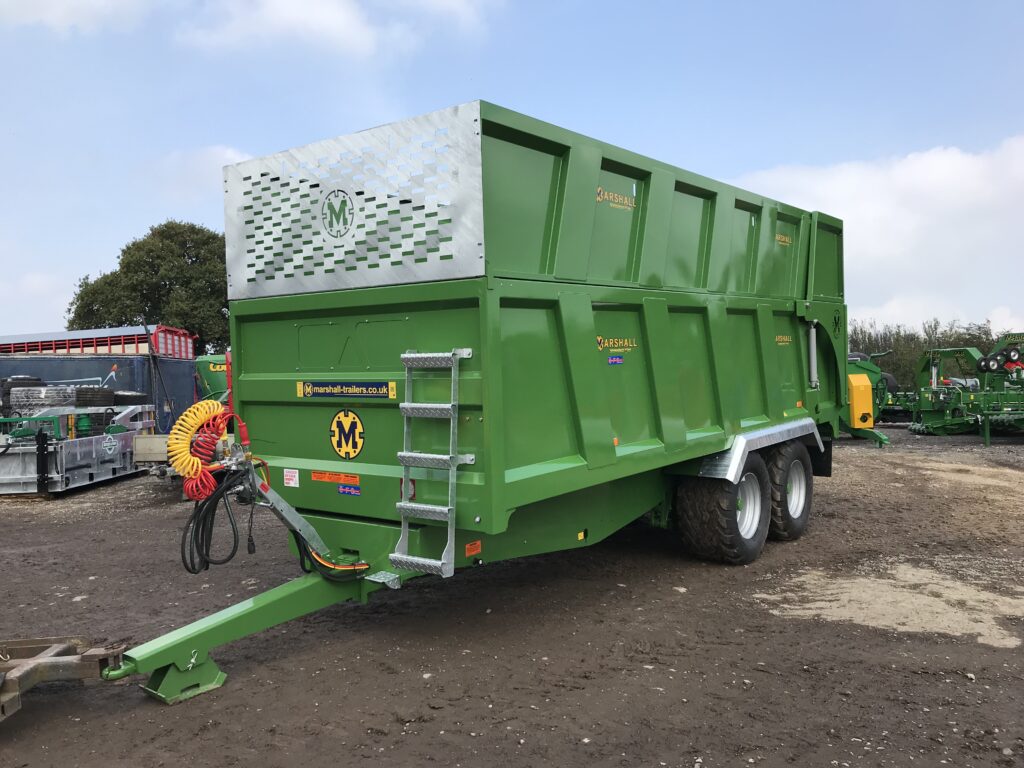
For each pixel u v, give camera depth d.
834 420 8.73
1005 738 3.40
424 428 4.19
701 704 3.75
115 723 3.57
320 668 4.22
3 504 10.95
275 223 4.77
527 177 4.18
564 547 5.02
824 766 3.17
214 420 4.12
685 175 5.64
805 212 7.72
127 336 22.80
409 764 3.19
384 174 4.20
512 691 3.90
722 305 6.22
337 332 4.57
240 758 3.25
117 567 6.86
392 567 4.34
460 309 3.99
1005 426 18.03
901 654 4.42
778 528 7.13
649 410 5.32
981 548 7.09
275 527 8.55
